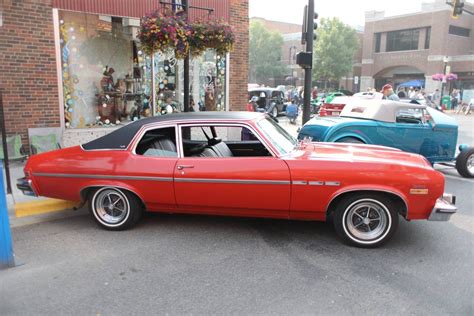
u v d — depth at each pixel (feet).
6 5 26.91
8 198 19.63
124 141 16.29
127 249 14.88
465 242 15.80
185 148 16.63
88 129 31.58
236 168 15.07
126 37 33.40
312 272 13.06
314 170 14.57
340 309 10.89
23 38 27.86
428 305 11.14
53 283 12.32
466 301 11.35
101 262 13.79
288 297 11.50
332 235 16.26
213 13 35.37
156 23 21.94
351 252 14.65
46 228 17.07
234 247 15.06
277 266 13.48
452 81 135.64
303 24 31.50
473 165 28.04
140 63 34.45
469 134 53.93
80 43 31.40
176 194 15.62
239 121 15.80
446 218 14.35
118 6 30.78
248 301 11.27
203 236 16.14
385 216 14.67
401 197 14.23
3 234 13.28
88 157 16.33
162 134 16.28
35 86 28.78
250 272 13.04
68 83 31.04
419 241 15.81
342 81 175.32
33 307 10.96
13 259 13.51
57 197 16.76
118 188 16.05
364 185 14.28
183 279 12.57
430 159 27.27
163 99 36.04
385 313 10.73
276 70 195.11
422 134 26.58
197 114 16.67
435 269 13.35
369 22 157.38
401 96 90.17
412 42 146.51
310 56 31.30
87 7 29.58
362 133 25.64
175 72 36.22
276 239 15.84
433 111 28.37
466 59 131.64
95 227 17.20
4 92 27.58
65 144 30.53
